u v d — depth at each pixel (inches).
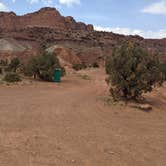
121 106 706.8
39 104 684.1
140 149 373.4
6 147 339.0
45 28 7859.3
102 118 567.2
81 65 3757.4
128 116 613.9
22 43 6117.1
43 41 6668.3
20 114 542.6
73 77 1927.9
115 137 423.2
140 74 760.3
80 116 568.1
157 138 442.3
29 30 7465.6
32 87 1143.0
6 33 6953.7
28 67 1526.8
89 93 1000.9
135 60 759.1
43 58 1523.1
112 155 339.6
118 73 771.4
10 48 5068.9
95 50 5940.0
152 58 781.3
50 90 1083.9
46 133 414.9
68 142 378.3
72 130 445.1
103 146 372.2
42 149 341.4
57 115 559.8
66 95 919.7
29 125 458.6
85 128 466.3
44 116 540.1
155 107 749.3
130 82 765.3
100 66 4298.7
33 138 383.2
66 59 4315.9
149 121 584.1
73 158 319.6
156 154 358.0
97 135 426.6
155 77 780.6
